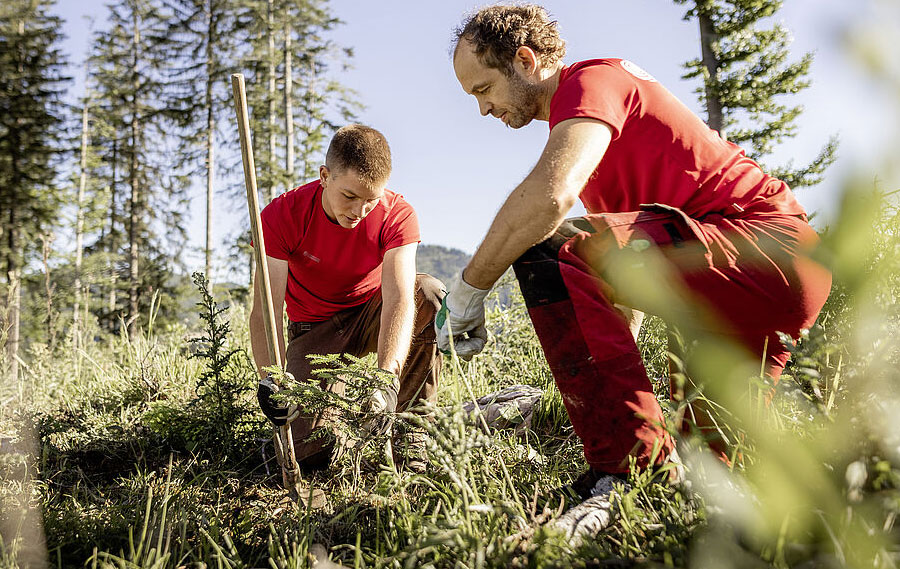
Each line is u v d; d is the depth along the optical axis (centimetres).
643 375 162
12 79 3180
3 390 330
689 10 1611
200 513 201
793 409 147
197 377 374
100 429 294
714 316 173
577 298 161
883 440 81
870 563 85
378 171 264
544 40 204
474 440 160
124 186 3603
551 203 158
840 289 73
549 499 168
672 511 132
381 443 208
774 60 1545
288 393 199
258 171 2681
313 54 2988
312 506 202
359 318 306
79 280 2239
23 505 199
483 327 183
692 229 168
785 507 79
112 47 3350
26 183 3020
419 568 142
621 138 188
